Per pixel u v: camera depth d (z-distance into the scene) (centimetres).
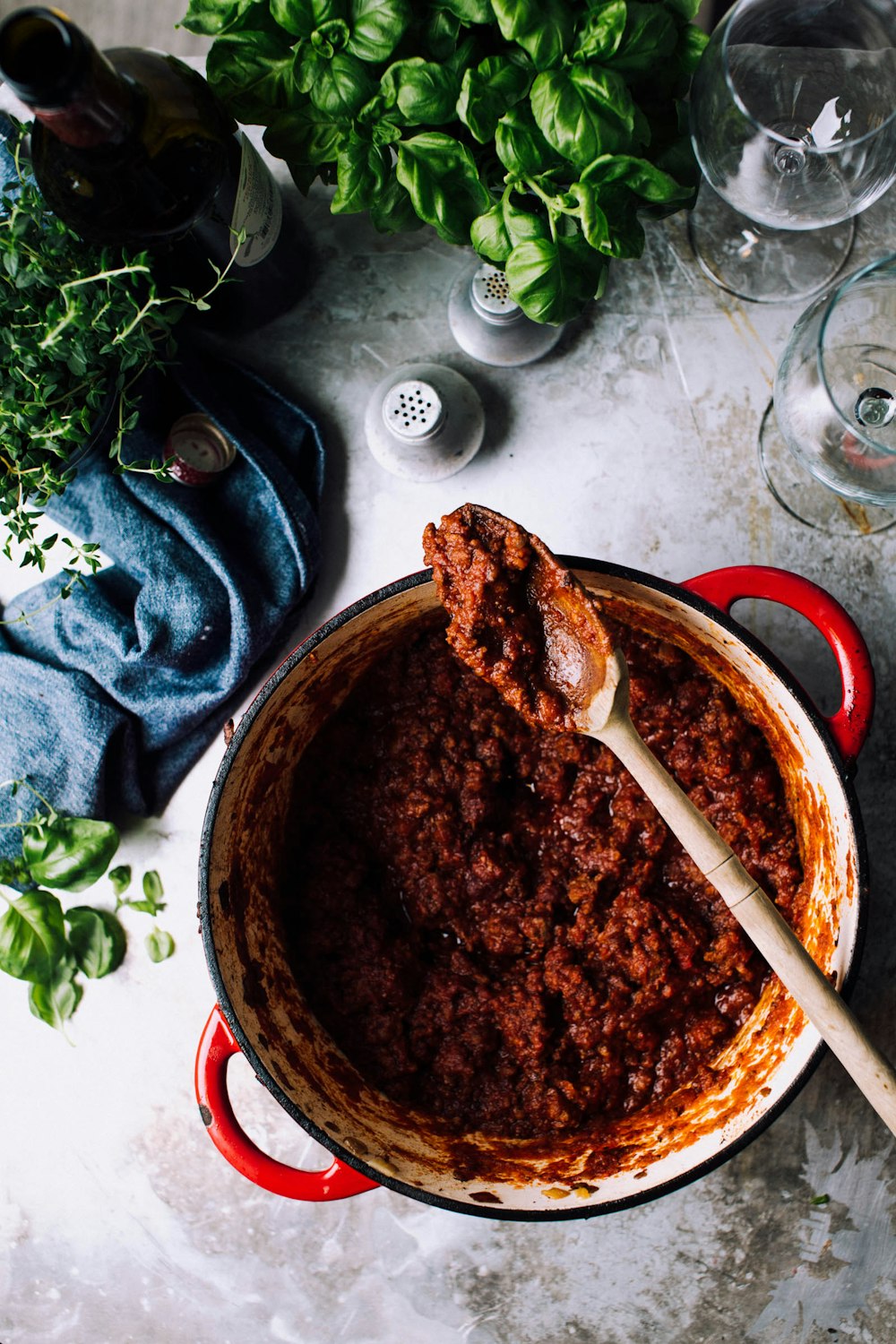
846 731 107
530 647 96
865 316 126
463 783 117
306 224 132
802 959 92
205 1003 129
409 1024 116
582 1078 113
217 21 100
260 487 125
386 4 94
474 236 104
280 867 118
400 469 127
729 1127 104
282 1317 127
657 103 108
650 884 117
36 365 100
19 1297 129
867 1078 90
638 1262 125
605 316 131
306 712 114
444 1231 127
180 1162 128
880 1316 123
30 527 106
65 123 89
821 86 118
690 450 130
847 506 128
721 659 110
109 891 130
